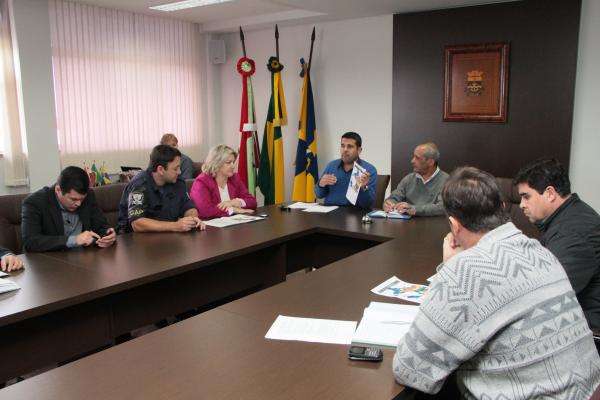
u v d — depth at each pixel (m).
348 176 3.82
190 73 6.24
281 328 1.52
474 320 1.08
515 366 1.07
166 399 1.13
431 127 4.86
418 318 1.16
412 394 1.21
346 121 5.54
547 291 1.09
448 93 4.71
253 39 6.14
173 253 2.39
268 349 1.38
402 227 2.98
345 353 1.36
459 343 1.09
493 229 1.19
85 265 2.19
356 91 5.41
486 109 4.55
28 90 4.68
